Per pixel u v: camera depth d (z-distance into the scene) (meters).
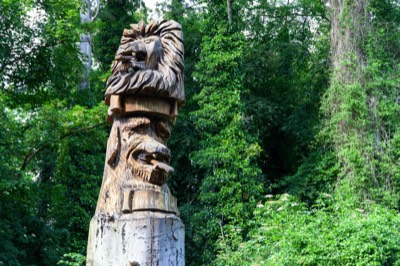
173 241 4.11
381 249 11.59
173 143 19.09
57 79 15.41
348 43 17.27
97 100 18.88
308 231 12.45
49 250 13.59
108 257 4.05
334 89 17.03
